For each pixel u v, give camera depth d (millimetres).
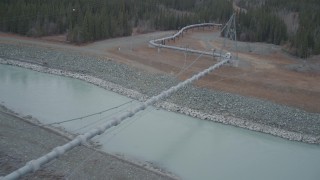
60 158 39062
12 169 36594
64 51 80875
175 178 38250
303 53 83688
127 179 36875
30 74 68500
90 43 88812
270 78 68062
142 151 43062
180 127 50094
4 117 48469
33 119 49094
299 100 59625
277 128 50406
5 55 76500
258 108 55438
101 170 37938
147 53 81625
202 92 60156
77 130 47062
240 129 50656
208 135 48438
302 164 43219
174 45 90312
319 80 69188
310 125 51375
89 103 56469
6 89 60250
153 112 54000
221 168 41156
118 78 66375
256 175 40375
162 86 63062
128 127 48781
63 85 63781
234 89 62375
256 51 87125
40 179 35281
